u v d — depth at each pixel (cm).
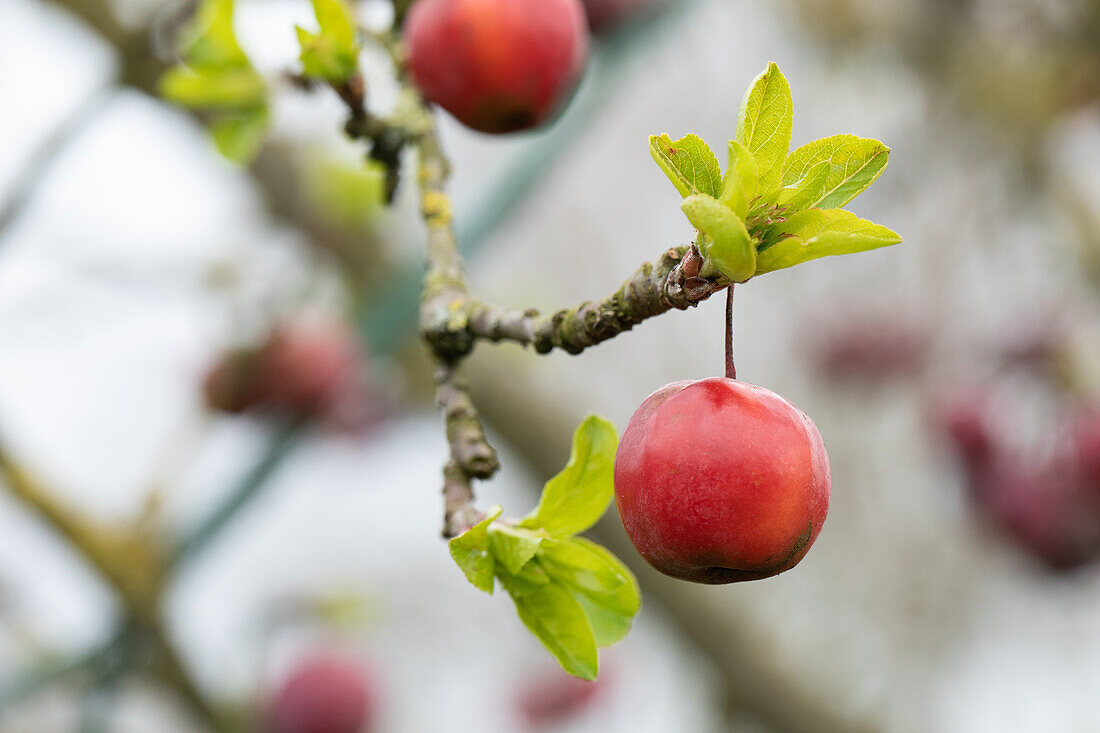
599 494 45
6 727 86
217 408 81
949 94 109
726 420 44
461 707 139
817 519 44
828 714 103
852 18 114
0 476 76
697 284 43
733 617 102
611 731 132
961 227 116
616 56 68
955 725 139
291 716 90
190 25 67
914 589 142
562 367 142
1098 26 103
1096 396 102
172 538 76
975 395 106
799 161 43
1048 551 102
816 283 136
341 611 98
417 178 51
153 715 107
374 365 83
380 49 55
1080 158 111
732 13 138
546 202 147
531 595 45
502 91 51
